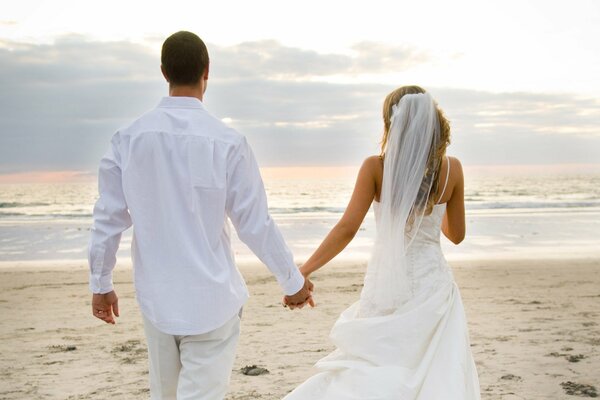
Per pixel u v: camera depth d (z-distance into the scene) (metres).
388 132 3.15
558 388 4.81
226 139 2.74
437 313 2.99
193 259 2.70
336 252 3.10
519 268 11.09
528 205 25.22
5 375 5.28
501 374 5.16
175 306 2.70
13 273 11.03
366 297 3.12
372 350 2.98
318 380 3.06
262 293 8.88
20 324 7.17
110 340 6.43
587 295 8.60
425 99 3.05
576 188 32.81
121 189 2.76
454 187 3.16
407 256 3.04
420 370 2.90
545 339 6.26
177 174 2.71
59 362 5.66
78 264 12.26
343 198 32.50
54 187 34.91
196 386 2.76
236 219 2.77
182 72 2.79
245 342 6.25
